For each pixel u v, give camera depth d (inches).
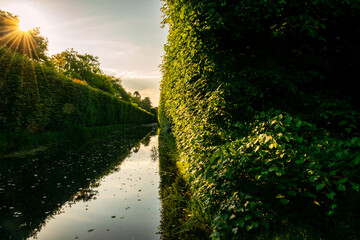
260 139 76.9
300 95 125.0
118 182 168.6
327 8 107.0
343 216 72.8
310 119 115.0
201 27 113.8
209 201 91.1
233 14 108.6
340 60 132.3
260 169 80.6
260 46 133.4
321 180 68.9
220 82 117.3
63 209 118.6
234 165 82.4
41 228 97.7
